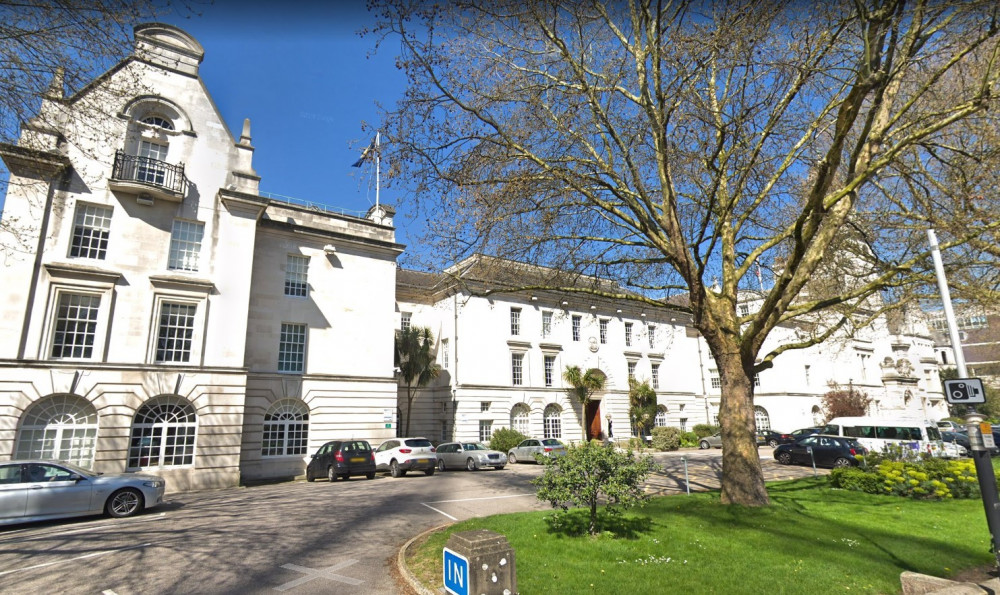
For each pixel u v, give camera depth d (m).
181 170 20.81
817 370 47.41
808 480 16.69
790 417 43.94
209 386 19.89
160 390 18.94
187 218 20.86
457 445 25.47
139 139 20.52
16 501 11.07
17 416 16.67
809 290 15.38
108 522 11.59
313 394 24.16
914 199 12.41
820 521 9.88
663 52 9.58
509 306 35.88
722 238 12.45
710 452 32.94
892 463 14.38
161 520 11.63
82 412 17.92
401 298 35.59
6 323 17.12
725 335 11.65
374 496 14.98
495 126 10.85
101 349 18.41
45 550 8.91
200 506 13.95
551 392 36.09
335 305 25.86
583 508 10.55
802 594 6.18
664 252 11.53
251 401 22.62
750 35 8.70
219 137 22.27
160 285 19.83
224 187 21.86
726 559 7.40
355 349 25.94
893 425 25.83
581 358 38.19
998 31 8.87
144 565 7.91
